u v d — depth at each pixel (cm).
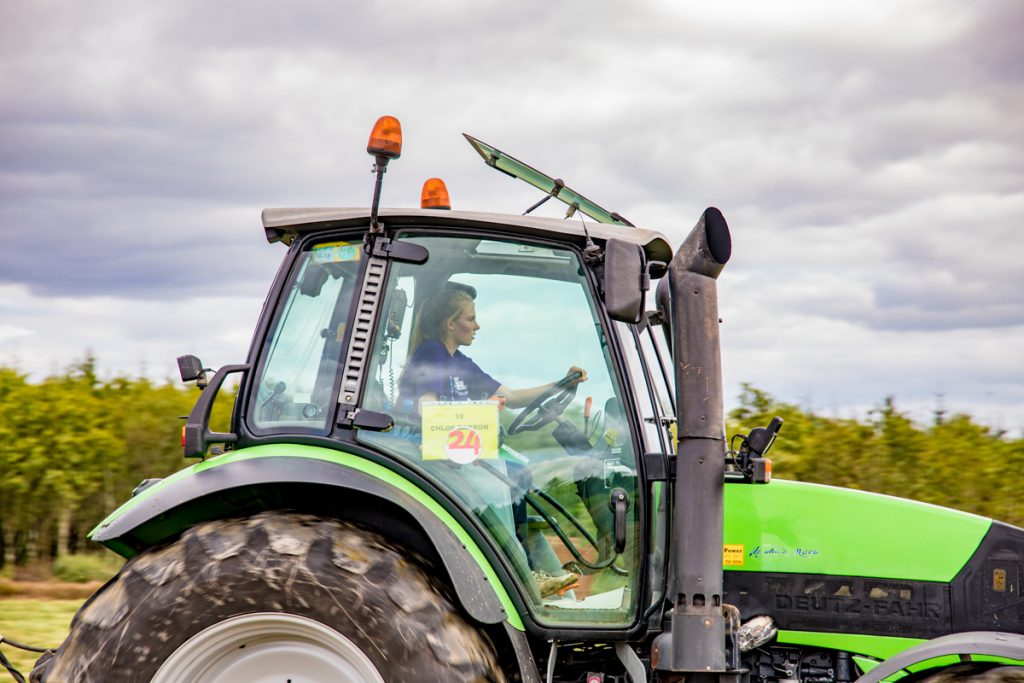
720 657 392
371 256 421
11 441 867
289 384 416
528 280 426
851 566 454
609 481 416
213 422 906
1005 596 445
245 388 416
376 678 379
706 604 395
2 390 915
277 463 395
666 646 398
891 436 877
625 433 416
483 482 413
